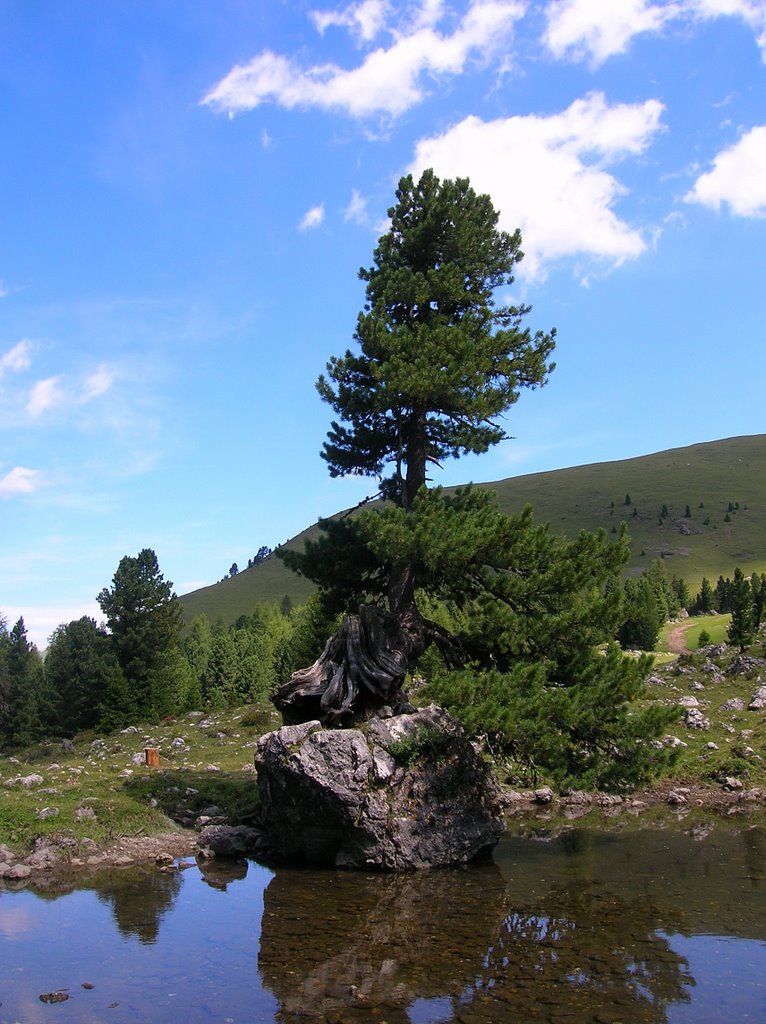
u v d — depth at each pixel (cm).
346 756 2158
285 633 13850
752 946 1435
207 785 3130
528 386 2814
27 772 3772
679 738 4512
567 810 3322
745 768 3841
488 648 2623
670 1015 1116
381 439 2870
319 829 2194
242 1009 1152
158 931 1552
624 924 1584
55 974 1307
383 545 2328
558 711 2178
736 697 5425
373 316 2653
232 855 2320
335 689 2423
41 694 7800
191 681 8156
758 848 2438
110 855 2223
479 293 2884
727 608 18075
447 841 2198
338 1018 1116
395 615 2555
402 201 2925
